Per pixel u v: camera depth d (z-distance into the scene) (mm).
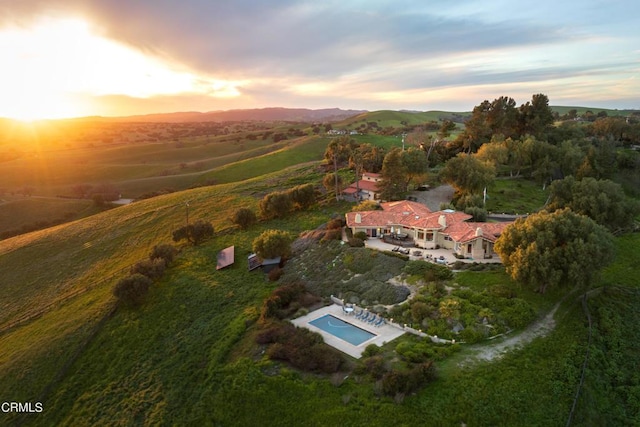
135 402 39688
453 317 41500
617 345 38500
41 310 63594
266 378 37000
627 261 53875
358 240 62844
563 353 36750
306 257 63250
